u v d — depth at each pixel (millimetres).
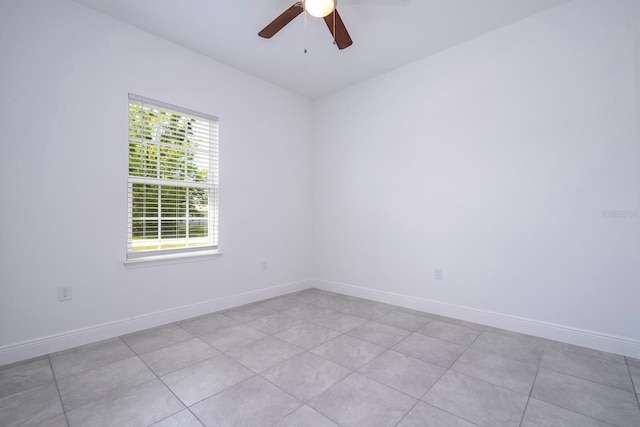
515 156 2582
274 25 2100
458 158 2898
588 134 2271
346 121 3836
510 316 2605
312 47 2920
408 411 1535
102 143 2412
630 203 2127
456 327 2689
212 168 3152
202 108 3033
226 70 3236
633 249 2117
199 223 3053
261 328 2666
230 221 3275
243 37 2754
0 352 1982
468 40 2824
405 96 3275
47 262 2170
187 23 2553
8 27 2029
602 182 2221
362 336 2490
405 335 2510
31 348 2092
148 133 2707
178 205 2902
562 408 1561
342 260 3873
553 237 2412
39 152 2139
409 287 3246
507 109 2623
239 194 3359
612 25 2182
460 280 2889
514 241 2590
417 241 3184
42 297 2148
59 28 2221
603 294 2215
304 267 4117
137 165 2639
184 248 2910
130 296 2559
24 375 1863
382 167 3479
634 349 2098
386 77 3434
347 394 1680
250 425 1429
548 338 2416
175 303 2836
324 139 4090
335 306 3320
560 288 2381
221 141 3195
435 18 2504
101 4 2314
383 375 1881
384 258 3457
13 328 2043
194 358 2100
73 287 2277
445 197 2984
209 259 3096
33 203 2117
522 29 2537
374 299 3535
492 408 1562
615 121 2174
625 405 1584
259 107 3561
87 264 2340
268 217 3652
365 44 2879
